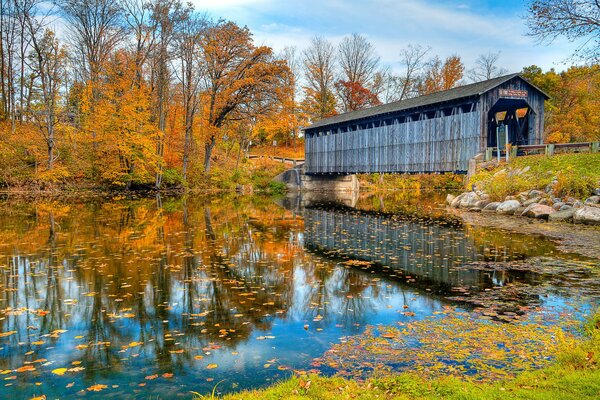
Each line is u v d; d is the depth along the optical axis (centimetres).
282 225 1666
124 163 3172
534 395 337
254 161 4781
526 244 1184
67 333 566
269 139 6141
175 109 4072
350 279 839
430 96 2922
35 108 3353
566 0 1476
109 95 2998
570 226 1495
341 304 684
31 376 449
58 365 475
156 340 542
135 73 3186
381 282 815
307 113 5975
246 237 1348
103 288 768
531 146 2233
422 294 734
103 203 2425
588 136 3888
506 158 2300
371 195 3869
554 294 715
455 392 361
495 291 741
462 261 990
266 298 718
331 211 2289
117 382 434
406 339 530
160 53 3247
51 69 2916
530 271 882
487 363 450
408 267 938
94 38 3291
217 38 3609
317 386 385
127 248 1134
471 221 1736
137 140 2988
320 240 1304
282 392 375
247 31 3703
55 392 414
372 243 1250
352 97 5881
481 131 2350
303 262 992
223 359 485
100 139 2994
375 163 3234
